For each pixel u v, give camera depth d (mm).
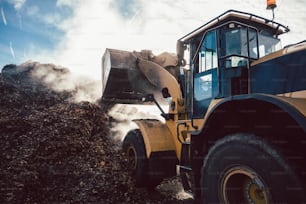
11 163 3770
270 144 2305
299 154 2273
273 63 2889
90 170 4230
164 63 5203
